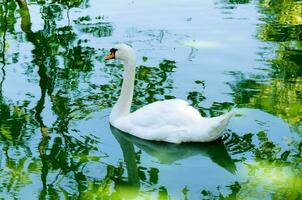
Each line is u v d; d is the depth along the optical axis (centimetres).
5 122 775
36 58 1011
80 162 673
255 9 1309
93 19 1218
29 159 677
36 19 1220
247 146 701
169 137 723
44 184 619
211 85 883
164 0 1384
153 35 1111
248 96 839
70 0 1373
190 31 1138
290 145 697
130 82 771
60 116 791
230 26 1174
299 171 639
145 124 742
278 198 580
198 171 652
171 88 871
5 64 983
